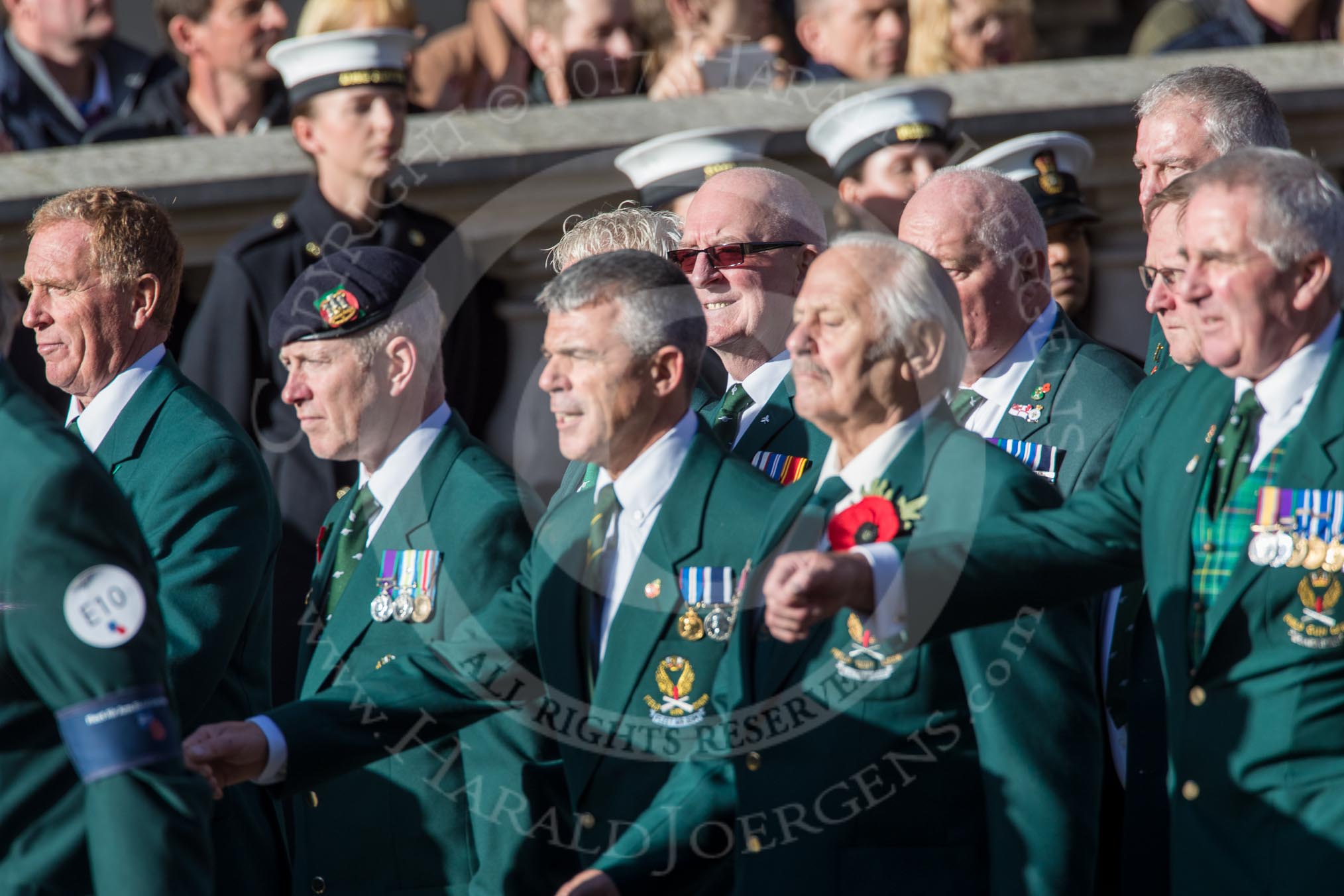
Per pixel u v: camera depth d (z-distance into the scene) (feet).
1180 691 38.52
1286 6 81.87
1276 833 36.76
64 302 50.14
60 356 50.60
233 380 65.92
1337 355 38.01
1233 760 37.47
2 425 36.52
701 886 40.86
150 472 49.19
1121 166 75.00
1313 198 37.11
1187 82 52.06
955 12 78.79
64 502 35.53
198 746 42.19
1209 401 39.88
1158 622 39.24
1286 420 38.24
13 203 72.02
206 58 75.87
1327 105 77.05
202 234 72.59
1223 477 38.47
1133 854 44.09
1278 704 37.09
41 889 36.22
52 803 36.70
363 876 47.50
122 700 35.58
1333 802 36.35
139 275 50.80
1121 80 76.89
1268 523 37.47
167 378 51.19
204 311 66.44
